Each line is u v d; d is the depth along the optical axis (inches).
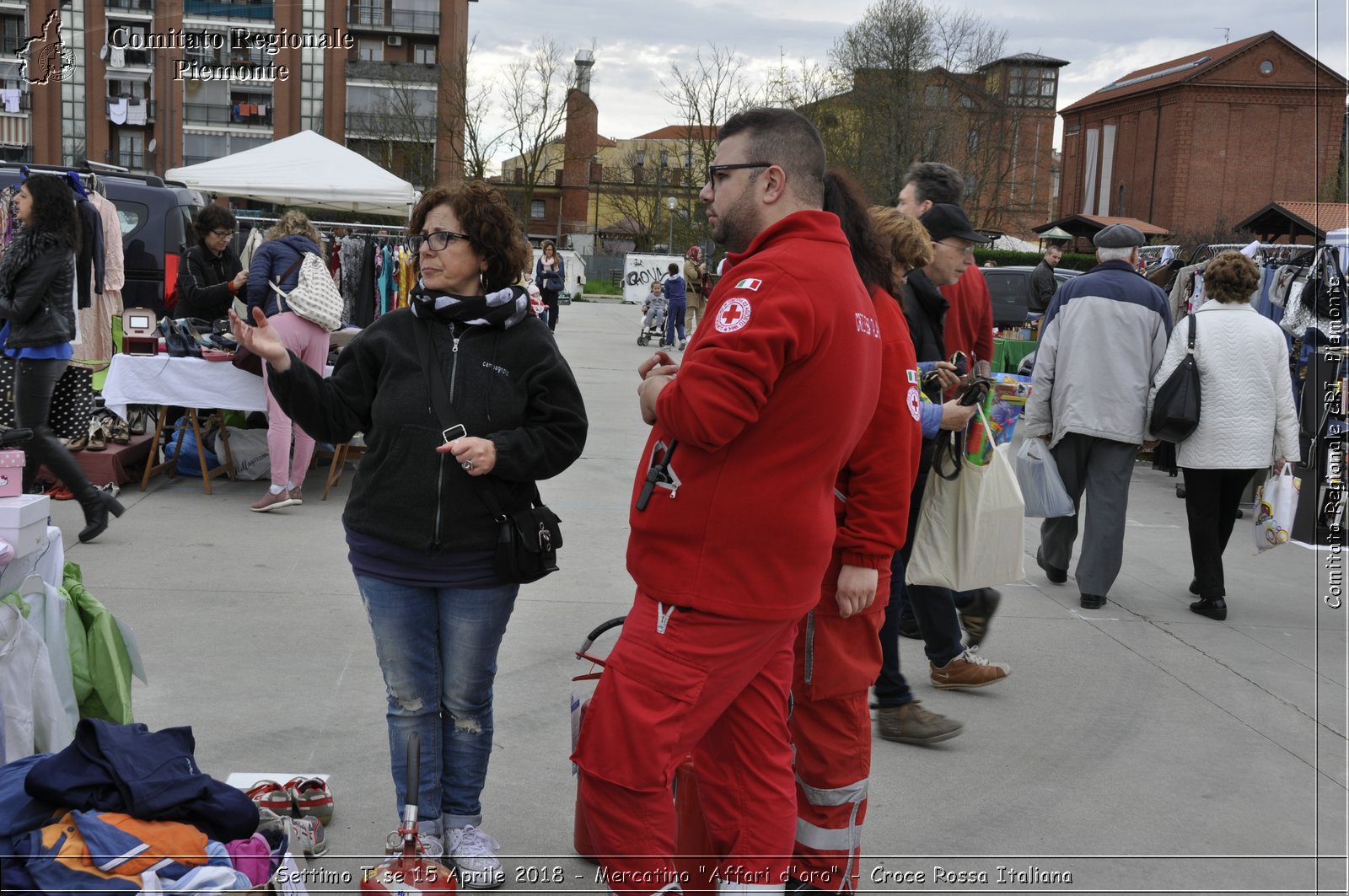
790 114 100.6
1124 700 185.5
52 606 130.3
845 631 116.2
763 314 90.3
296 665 181.5
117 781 99.4
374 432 116.3
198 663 180.2
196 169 475.5
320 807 131.5
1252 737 172.2
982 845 135.9
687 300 908.0
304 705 165.8
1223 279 227.1
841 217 118.3
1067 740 168.4
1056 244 547.2
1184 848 136.9
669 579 94.5
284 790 129.6
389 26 2159.2
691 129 2129.7
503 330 118.2
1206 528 233.9
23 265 231.9
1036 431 236.7
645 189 2696.9
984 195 1937.7
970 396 159.2
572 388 119.0
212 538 259.4
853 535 112.7
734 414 89.4
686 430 90.4
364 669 181.2
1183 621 231.1
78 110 1891.0
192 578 226.7
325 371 294.5
